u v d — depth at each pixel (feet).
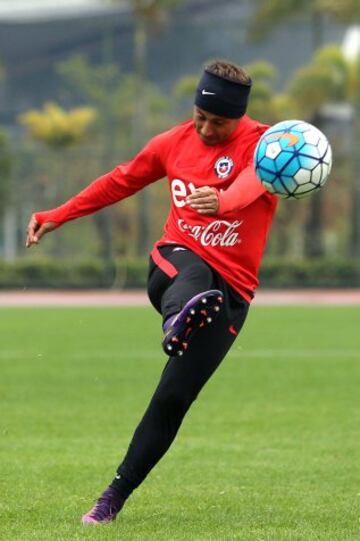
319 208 526.16
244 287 81.66
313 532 79.97
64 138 627.87
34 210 509.35
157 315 344.08
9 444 123.85
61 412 149.89
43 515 87.35
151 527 81.76
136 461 81.25
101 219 511.40
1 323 311.88
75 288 501.56
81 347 240.94
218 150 80.64
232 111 78.84
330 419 143.02
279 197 79.56
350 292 493.36
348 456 116.06
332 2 652.48
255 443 124.98
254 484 101.40
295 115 594.65
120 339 260.01
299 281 503.61
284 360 214.69
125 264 501.56
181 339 74.49
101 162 511.40
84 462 112.37
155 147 82.84
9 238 511.40
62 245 517.96
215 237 80.59
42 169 508.94
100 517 81.87
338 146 533.96
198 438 128.67
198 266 79.61
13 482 101.76
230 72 78.64
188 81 644.27
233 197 76.59
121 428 136.67
